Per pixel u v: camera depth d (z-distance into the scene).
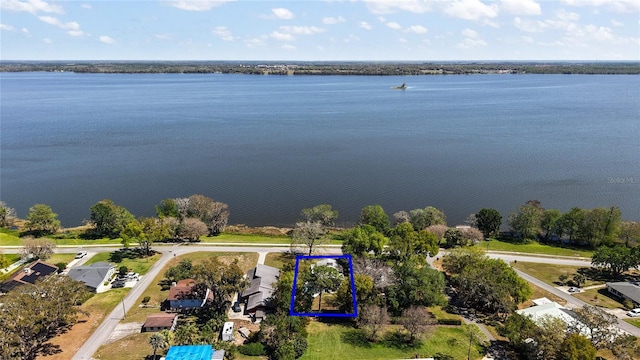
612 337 63.06
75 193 146.50
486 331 71.44
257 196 145.00
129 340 67.12
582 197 143.25
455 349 66.19
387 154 197.12
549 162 182.50
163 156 193.62
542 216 116.06
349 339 68.00
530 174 167.25
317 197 144.38
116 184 155.75
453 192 149.00
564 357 57.03
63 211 132.12
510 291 75.75
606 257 90.06
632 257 88.00
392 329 71.19
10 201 138.75
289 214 131.38
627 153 194.25
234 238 111.75
